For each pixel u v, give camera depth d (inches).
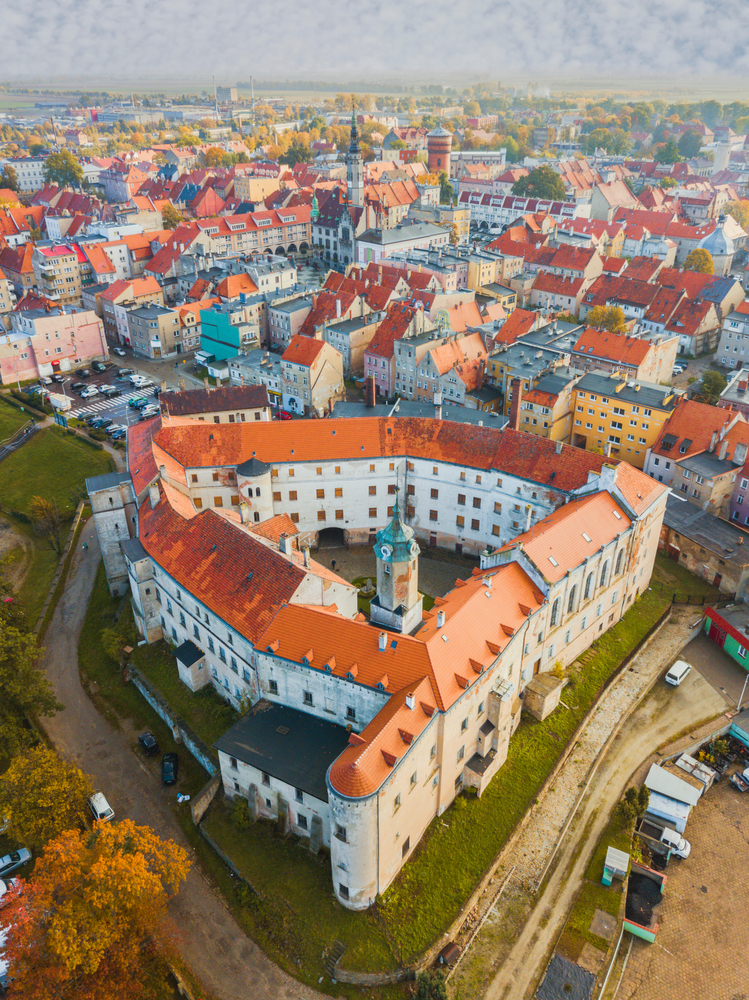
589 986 2571.4
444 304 7598.4
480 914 2783.0
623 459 5580.7
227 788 3115.2
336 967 2556.6
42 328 7253.9
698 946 2755.9
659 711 3688.5
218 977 2586.1
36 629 4259.4
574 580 3560.5
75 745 3499.0
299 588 3211.1
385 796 2519.7
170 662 3836.1
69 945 2230.6
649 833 3115.2
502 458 4419.3
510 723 3336.6
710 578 4458.7
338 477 4591.5
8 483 5826.8
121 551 4315.9
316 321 7519.7
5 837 3093.0
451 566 4638.3
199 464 4436.5
